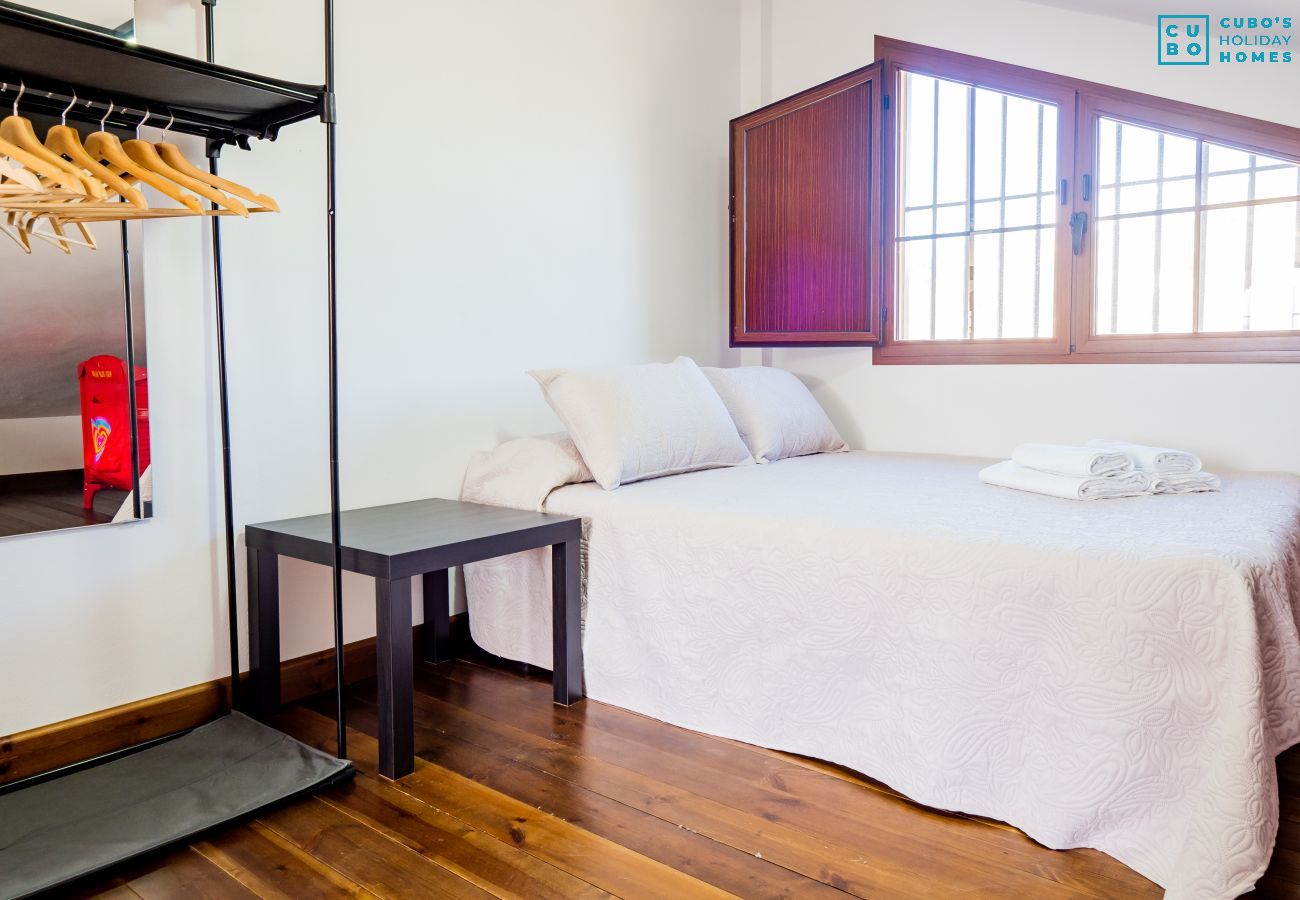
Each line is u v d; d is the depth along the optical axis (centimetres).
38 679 204
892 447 376
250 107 199
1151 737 162
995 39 341
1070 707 171
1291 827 175
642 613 240
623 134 349
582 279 336
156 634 223
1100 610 169
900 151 373
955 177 359
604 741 223
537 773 204
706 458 296
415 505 272
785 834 177
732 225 387
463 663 284
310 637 258
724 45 397
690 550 230
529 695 255
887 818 184
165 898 157
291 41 242
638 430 273
